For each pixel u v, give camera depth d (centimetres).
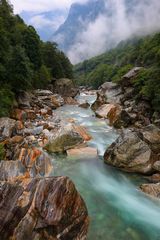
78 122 3756
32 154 1942
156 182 1888
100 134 3081
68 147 2459
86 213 1339
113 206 1580
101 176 1991
